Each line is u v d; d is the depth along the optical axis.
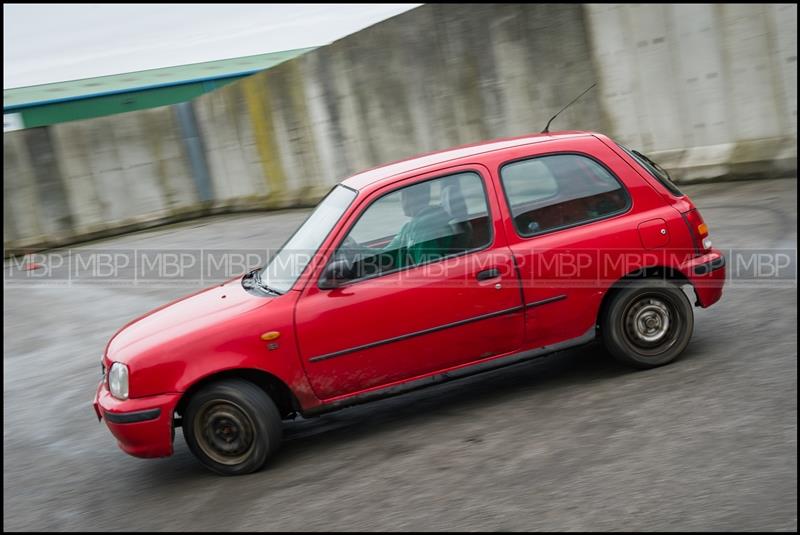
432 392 6.34
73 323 11.23
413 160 5.94
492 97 15.20
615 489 4.21
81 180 20.94
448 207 5.54
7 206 20.16
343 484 4.84
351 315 5.30
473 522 4.09
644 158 6.07
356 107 17.80
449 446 5.14
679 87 12.55
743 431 4.65
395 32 16.45
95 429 6.71
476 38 15.10
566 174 5.74
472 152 5.76
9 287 15.34
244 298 5.52
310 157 19.36
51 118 25.34
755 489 4.00
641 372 5.84
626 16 12.87
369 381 5.40
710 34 11.98
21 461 6.21
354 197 5.55
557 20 13.81
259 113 20.17
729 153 12.11
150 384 5.13
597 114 13.77
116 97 25.83
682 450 4.53
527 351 5.66
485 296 5.48
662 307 5.83
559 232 5.65
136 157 21.52
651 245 5.73
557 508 4.10
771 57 11.43
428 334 5.42
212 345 5.16
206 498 4.98
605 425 5.03
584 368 6.18
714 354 5.96
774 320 6.54
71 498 5.37
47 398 7.81
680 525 3.77
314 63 18.39
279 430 5.26
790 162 11.41
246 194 21.39
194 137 22.06
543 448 4.86
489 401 5.86
